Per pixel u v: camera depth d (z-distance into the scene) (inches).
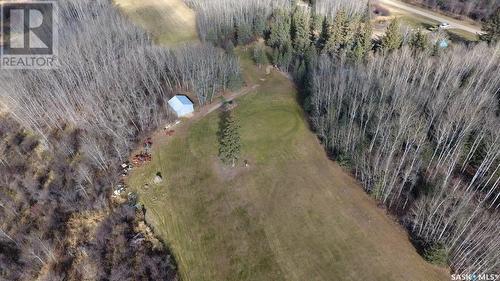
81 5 5059.1
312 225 2551.7
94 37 4239.7
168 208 2778.1
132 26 4667.8
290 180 2871.6
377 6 5393.7
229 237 2546.8
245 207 2711.6
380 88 3326.8
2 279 2338.8
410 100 3038.9
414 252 2326.5
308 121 3425.2
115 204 2839.6
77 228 2672.2
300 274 2303.2
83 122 3395.7
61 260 2475.4
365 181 2726.4
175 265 2453.2
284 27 4330.7
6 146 3371.1
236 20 4741.6
